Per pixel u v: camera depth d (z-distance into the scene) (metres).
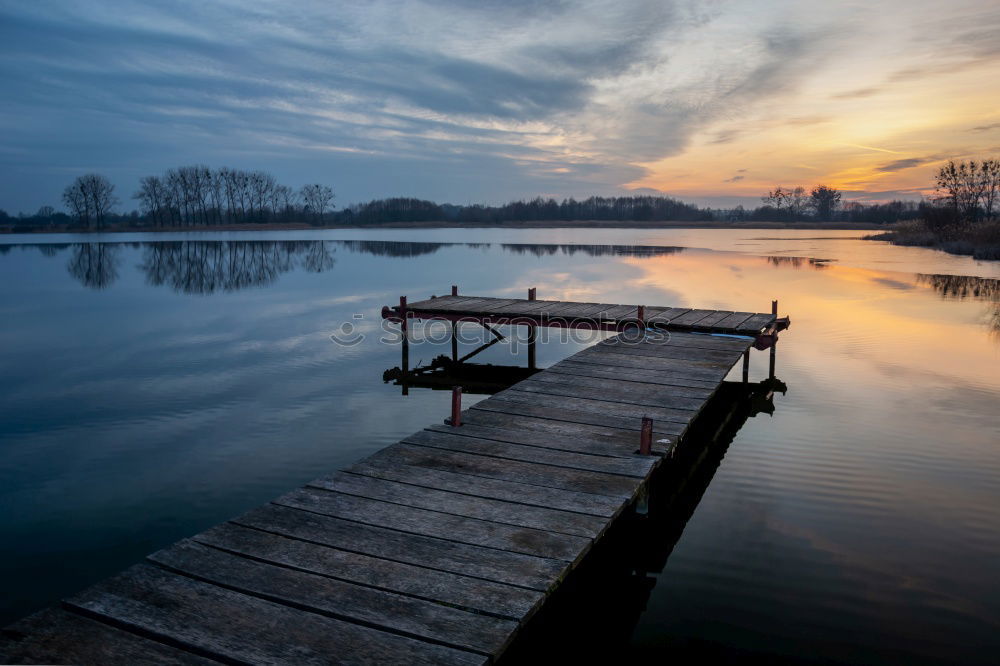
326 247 58.78
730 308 21.50
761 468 8.70
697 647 5.07
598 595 5.83
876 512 7.32
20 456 9.09
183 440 9.78
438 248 56.09
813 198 137.50
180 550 4.97
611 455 7.06
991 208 56.22
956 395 11.84
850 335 17.22
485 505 5.82
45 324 20.14
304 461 8.94
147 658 3.77
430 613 4.21
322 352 16.25
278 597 4.36
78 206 114.50
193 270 37.84
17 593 5.80
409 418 10.92
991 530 6.86
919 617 5.39
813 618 5.40
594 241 68.44
